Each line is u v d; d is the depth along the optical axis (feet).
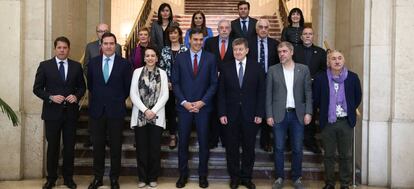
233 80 19.72
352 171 21.62
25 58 22.62
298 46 22.38
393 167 21.20
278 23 49.29
